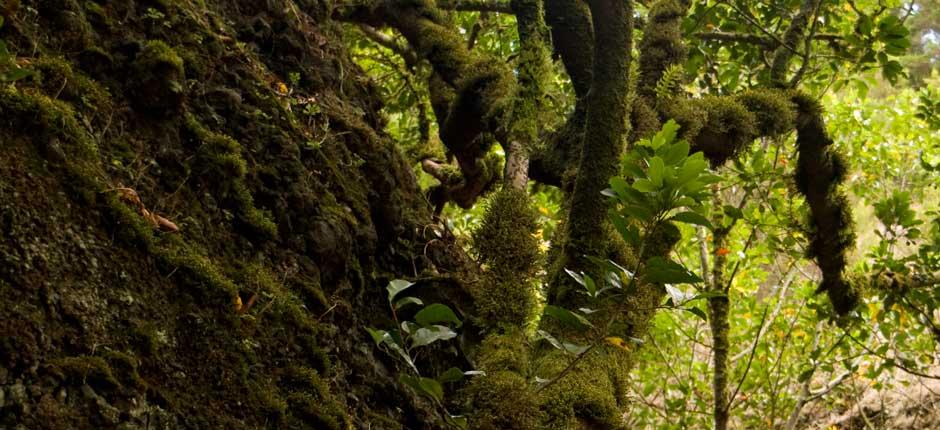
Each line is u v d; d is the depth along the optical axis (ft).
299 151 8.95
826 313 16.62
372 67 18.97
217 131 8.31
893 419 26.11
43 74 6.77
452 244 11.20
